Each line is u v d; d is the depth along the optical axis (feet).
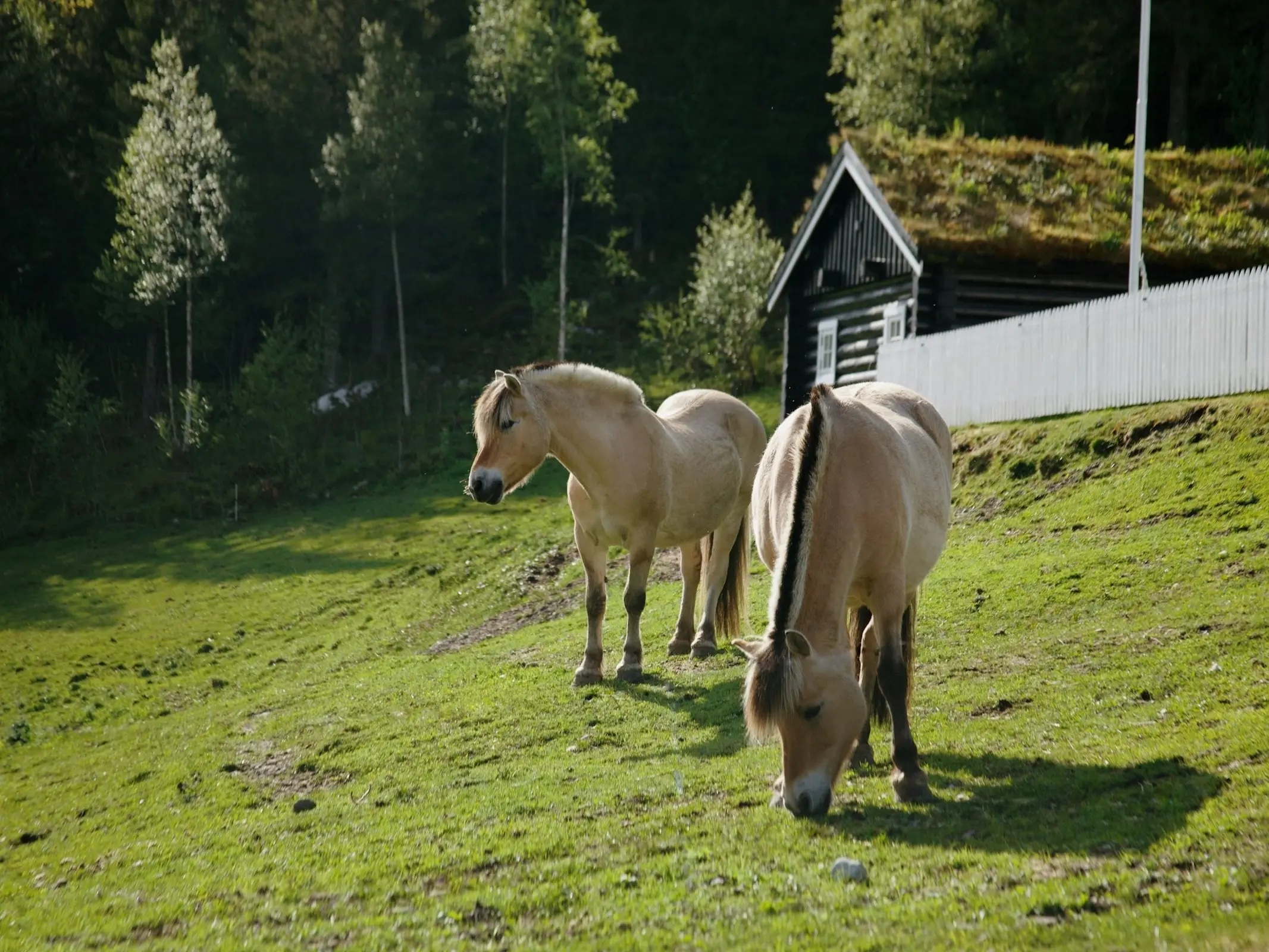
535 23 136.87
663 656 38.88
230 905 19.51
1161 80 147.23
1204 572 33.96
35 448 131.75
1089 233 69.31
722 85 180.55
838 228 82.02
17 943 19.02
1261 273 47.57
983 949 13.60
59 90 161.68
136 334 159.43
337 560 83.97
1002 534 45.32
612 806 22.84
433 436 125.08
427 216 149.69
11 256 157.38
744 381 122.52
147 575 90.07
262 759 34.37
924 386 67.00
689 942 15.06
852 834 18.89
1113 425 50.62
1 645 71.92
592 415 33.99
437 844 21.74
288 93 155.33
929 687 29.01
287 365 132.57
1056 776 20.72
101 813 32.58
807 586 19.16
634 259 175.11
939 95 138.00
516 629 54.80
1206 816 17.38
